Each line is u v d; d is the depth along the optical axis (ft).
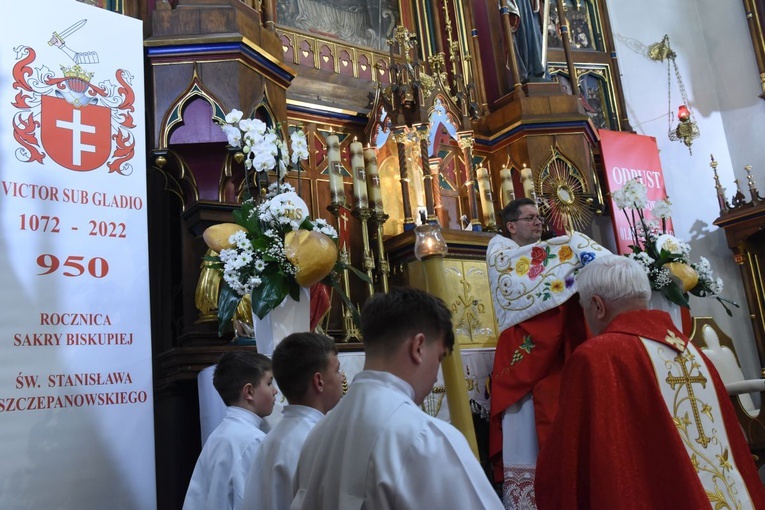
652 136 29.14
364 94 22.27
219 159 15.92
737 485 7.28
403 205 20.49
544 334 13.32
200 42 15.90
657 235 17.78
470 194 21.31
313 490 5.50
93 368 11.80
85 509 11.19
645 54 31.09
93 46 13.16
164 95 15.72
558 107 24.04
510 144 23.90
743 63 30.55
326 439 5.65
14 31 12.32
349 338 18.42
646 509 6.72
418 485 4.97
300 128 20.49
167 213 16.84
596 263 8.15
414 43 21.56
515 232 15.31
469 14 26.08
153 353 16.02
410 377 5.74
